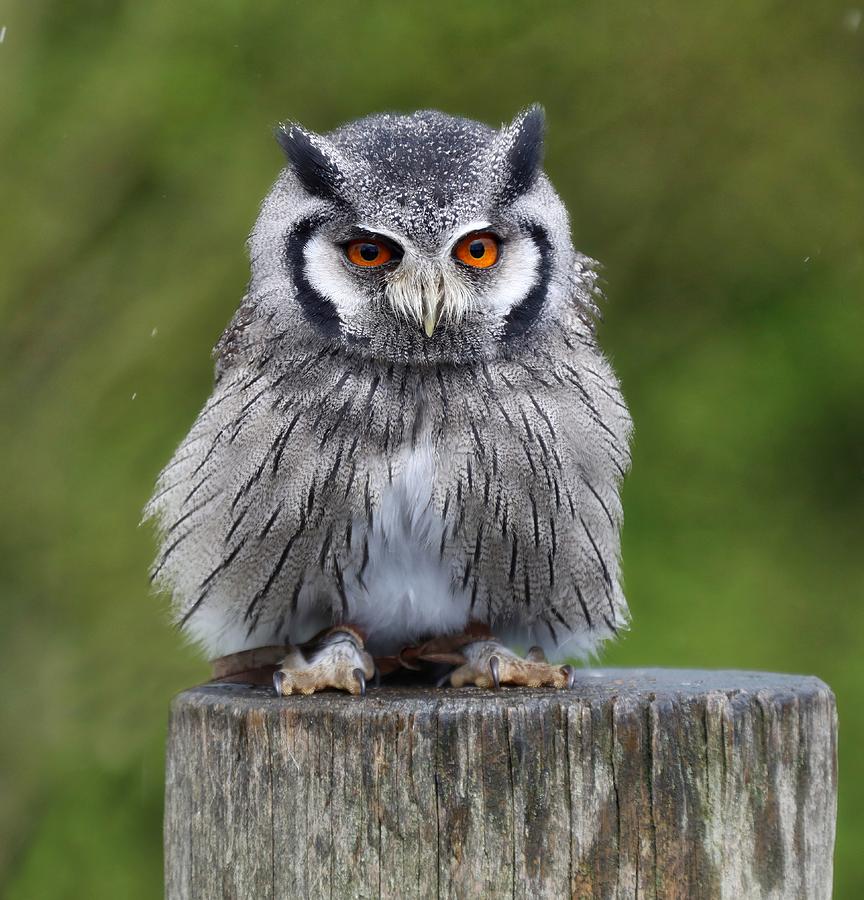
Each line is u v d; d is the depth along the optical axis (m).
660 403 12.52
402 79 12.34
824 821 5.25
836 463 12.30
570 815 4.90
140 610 12.21
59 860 11.56
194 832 5.32
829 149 12.93
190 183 12.27
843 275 12.91
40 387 12.41
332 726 4.99
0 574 12.34
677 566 11.88
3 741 12.00
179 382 12.28
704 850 4.94
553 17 12.47
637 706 4.93
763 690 5.17
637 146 12.77
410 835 4.92
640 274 12.91
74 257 12.43
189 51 12.37
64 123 12.38
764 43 12.69
